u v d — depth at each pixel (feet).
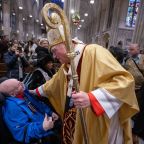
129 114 3.82
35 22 122.42
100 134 3.83
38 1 120.88
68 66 4.40
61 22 3.31
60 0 41.52
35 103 6.37
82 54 3.99
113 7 74.13
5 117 5.61
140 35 40.81
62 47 3.87
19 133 5.47
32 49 23.86
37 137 5.37
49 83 5.49
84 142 3.69
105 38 81.61
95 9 108.78
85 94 3.21
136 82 10.34
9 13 69.21
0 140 5.60
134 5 69.05
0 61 19.24
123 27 70.64
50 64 8.64
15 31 84.28
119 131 4.22
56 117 6.39
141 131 7.60
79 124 3.92
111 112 3.30
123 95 3.35
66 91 4.53
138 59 12.69
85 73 3.84
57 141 6.38
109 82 3.52
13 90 5.96
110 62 3.64
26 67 14.43
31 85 8.27
